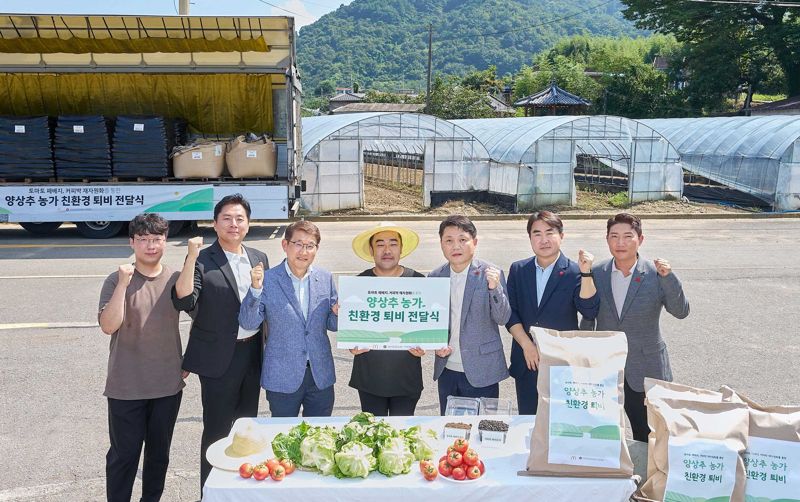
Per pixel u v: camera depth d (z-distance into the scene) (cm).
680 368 728
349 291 416
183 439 558
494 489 327
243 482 329
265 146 1590
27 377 681
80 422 583
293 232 430
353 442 342
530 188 2203
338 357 767
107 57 1606
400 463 337
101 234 1573
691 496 315
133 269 407
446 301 418
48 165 1520
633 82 5397
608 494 331
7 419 586
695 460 316
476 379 448
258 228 1772
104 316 401
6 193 1507
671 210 2216
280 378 434
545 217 454
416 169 2923
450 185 2269
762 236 1694
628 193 2325
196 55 1606
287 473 337
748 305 994
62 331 828
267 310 436
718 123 2661
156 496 445
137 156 1530
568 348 348
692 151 2583
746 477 318
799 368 730
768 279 1165
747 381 691
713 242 1586
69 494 468
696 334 851
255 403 468
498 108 6506
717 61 4631
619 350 346
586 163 3048
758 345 809
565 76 6394
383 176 3172
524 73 7600
